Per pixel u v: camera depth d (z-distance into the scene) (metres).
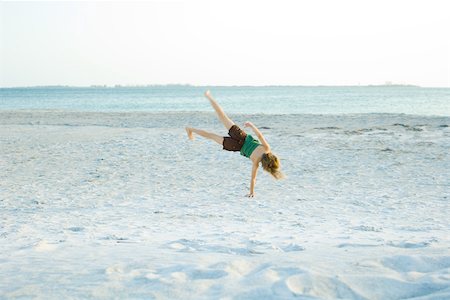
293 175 14.02
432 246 5.59
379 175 13.92
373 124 29.00
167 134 24.08
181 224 8.17
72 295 3.50
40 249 5.75
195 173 14.41
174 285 3.63
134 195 11.46
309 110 55.31
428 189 12.00
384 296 3.43
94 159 17.08
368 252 5.08
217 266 4.17
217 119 34.47
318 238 6.66
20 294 3.57
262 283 3.60
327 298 3.33
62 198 11.12
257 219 8.70
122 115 40.34
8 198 11.13
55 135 24.45
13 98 128.38
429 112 49.09
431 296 3.25
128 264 4.48
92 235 7.06
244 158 16.89
